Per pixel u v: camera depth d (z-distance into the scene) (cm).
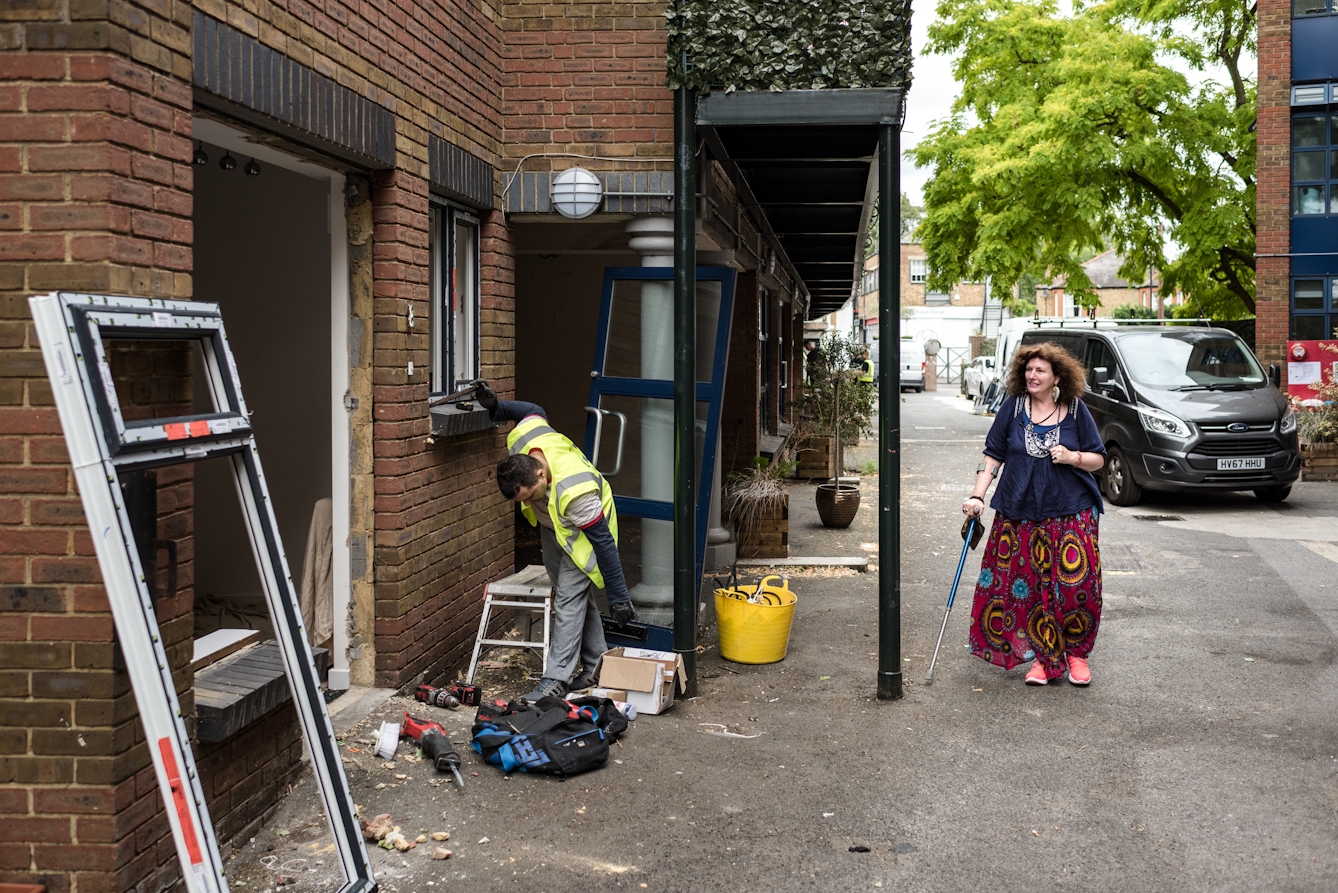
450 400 586
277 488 703
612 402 681
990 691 590
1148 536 1096
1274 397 1329
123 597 258
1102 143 2067
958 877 376
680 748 500
